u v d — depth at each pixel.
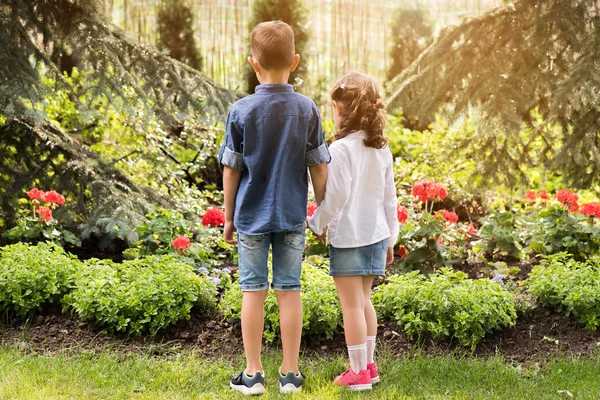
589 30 5.35
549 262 4.96
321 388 3.21
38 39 5.52
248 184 3.05
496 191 6.62
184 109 5.52
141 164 6.46
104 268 4.20
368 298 3.35
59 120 6.76
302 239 3.16
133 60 5.50
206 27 8.84
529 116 5.83
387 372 3.47
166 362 3.53
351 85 3.21
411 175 7.20
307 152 3.09
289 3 7.97
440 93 5.86
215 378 3.34
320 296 3.88
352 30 9.17
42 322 4.01
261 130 3.00
